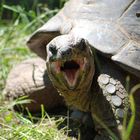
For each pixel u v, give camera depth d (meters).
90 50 3.63
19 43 5.99
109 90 3.55
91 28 3.81
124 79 3.62
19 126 3.93
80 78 3.55
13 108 4.52
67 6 4.31
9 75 4.77
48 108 4.55
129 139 3.52
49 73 3.66
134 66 3.53
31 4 7.52
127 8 3.89
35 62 4.78
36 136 3.74
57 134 3.81
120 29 3.76
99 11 3.95
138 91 3.61
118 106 3.49
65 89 3.65
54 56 3.46
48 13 6.14
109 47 3.65
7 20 7.28
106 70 3.66
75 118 4.14
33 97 4.42
